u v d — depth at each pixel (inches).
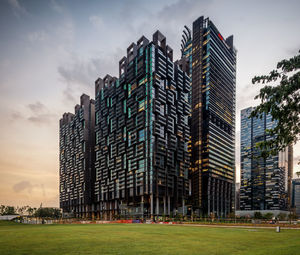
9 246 768.3
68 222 4033.0
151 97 6309.1
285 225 2010.3
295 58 474.0
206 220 3533.5
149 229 1644.9
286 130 489.4
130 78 7096.5
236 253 624.4
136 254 615.8
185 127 7194.9
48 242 867.4
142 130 6422.2
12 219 4808.1
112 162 7578.7
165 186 6245.1
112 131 7657.5
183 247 741.9
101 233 1270.9
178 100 7116.1
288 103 479.2
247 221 2591.0
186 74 7593.5
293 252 589.9
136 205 6348.4
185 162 7037.4
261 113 507.5
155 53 6638.8
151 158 6028.5
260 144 524.7
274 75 498.3
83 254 618.2
